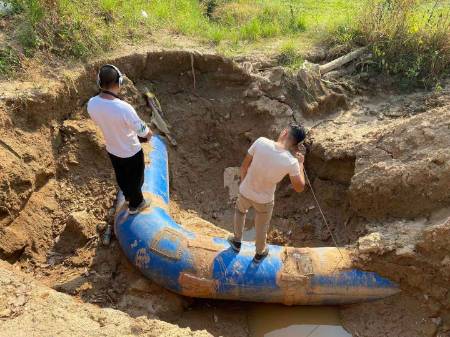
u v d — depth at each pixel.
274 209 7.48
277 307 6.00
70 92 7.12
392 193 6.30
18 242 5.87
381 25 8.75
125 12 8.95
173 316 5.68
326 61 8.79
